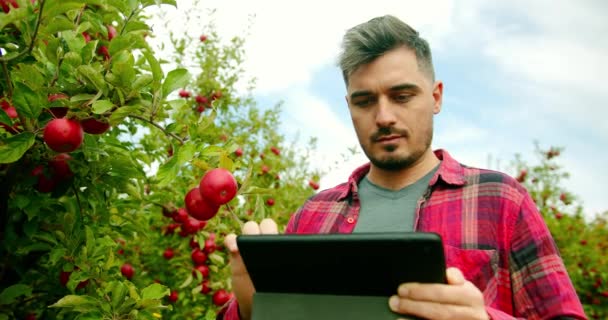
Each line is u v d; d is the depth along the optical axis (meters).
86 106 1.47
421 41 1.61
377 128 1.58
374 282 0.92
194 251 3.11
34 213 1.74
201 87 4.71
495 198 1.50
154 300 1.73
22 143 1.48
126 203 2.35
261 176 4.57
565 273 1.34
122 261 3.29
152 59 1.49
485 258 1.41
